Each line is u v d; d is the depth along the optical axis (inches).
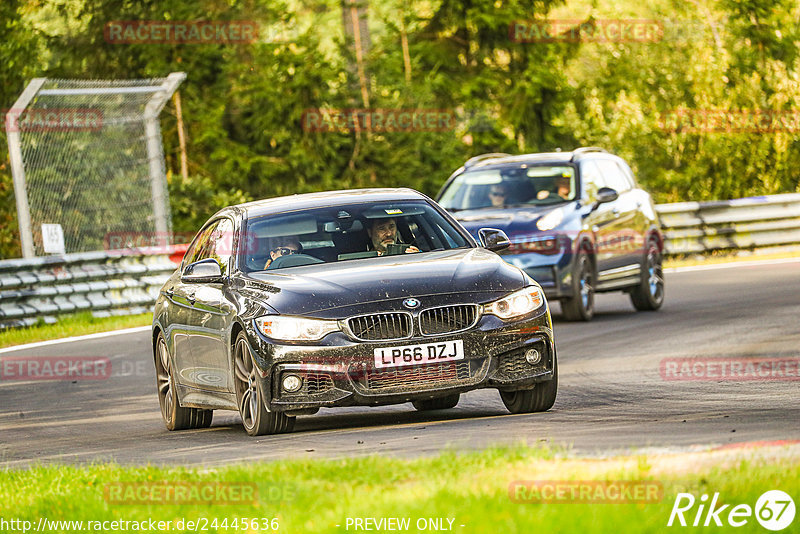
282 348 1099.3
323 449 995.3
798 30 4685.0
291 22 4397.1
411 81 4483.3
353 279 1136.2
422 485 716.0
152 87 3058.6
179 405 1331.2
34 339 2364.7
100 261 2694.4
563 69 4729.3
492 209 2208.4
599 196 2214.6
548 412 1163.3
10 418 1505.9
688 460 744.3
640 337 1860.2
